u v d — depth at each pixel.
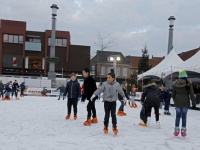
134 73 38.69
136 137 5.54
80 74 38.66
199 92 17.36
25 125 6.53
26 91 25.83
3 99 17.17
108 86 5.71
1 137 5.02
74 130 6.07
